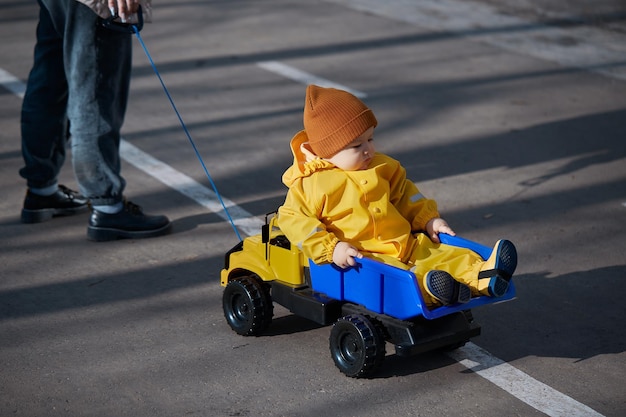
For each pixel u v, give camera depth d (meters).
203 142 7.85
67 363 4.42
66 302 5.07
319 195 4.28
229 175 7.12
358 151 4.32
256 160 7.45
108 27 5.42
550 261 5.62
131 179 7.02
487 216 6.36
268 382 4.25
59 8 5.45
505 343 4.63
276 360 4.46
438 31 11.62
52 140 6.02
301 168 4.45
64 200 6.28
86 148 5.69
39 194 6.15
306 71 9.94
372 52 10.67
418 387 4.20
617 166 7.33
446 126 8.28
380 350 4.14
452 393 4.15
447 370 4.36
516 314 4.95
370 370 4.17
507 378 4.28
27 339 4.66
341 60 10.35
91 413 3.99
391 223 4.38
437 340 4.07
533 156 7.56
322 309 4.30
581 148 7.75
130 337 4.69
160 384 4.23
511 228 6.14
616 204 6.57
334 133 4.27
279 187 6.89
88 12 5.35
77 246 5.83
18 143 7.70
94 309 5.00
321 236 4.18
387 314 4.14
